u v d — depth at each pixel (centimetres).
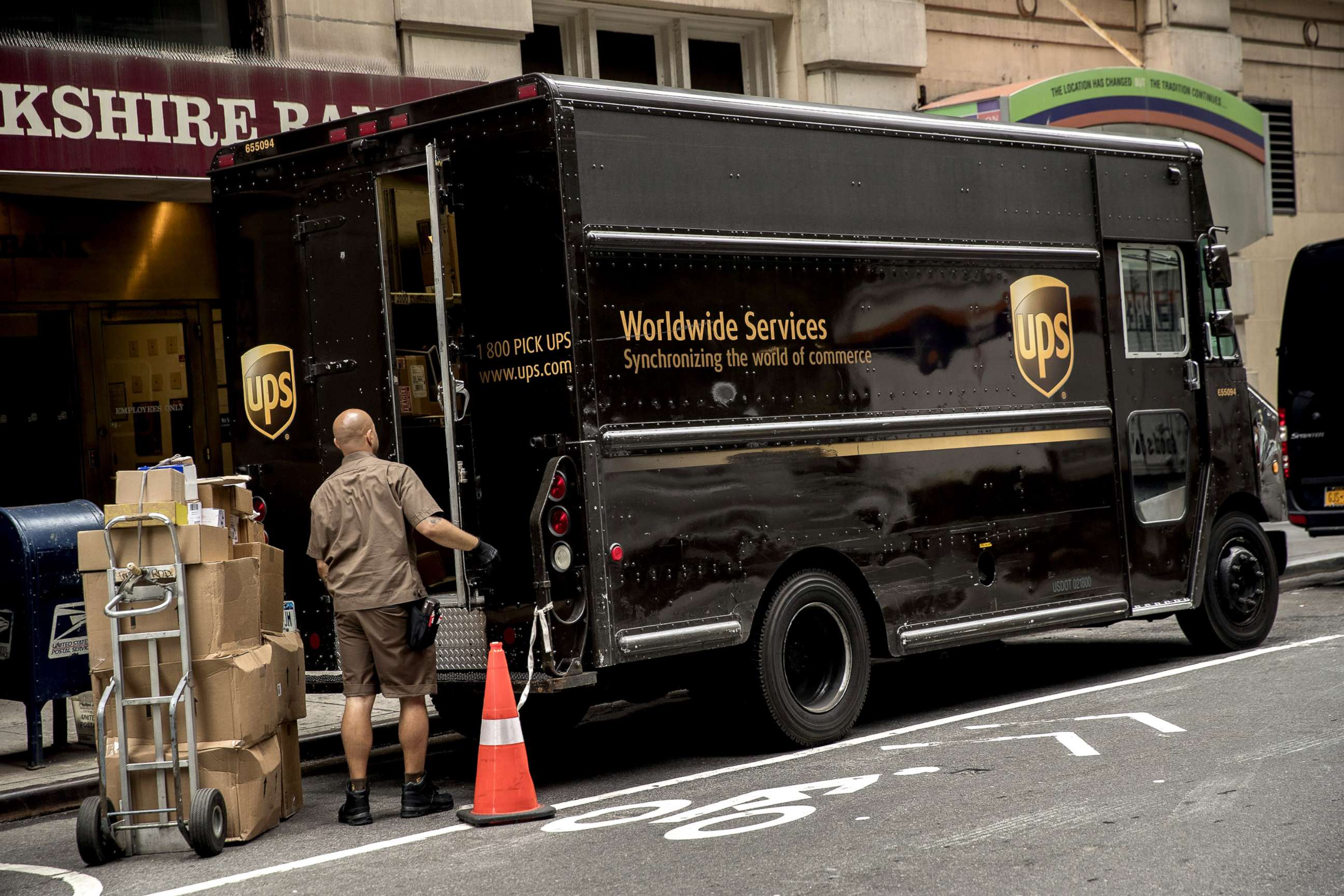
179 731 676
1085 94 1772
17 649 866
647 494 740
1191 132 1916
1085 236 994
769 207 805
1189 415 1057
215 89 1171
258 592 717
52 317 1232
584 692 896
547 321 721
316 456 829
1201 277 1080
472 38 1410
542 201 721
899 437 861
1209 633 1066
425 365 877
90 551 677
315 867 626
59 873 656
